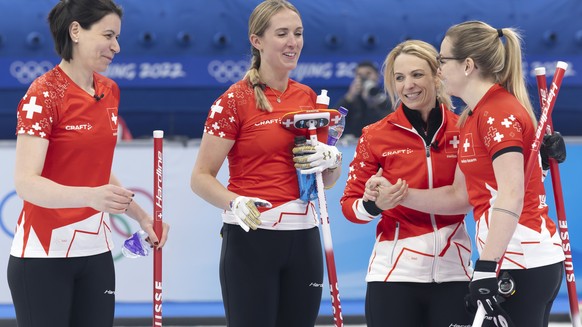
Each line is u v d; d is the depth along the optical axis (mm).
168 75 29312
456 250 11852
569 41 29766
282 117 11789
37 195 10445
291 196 12094
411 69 11688
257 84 12008
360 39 29609
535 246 10539
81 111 11086
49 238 11133
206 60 29391
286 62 11945
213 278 19172
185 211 19125
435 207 11578
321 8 29609
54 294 11125
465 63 10539
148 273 19031
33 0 29469
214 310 18891
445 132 11836
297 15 12008
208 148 12016
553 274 10641
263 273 12008
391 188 11461
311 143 11859
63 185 11102
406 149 11930
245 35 29578
